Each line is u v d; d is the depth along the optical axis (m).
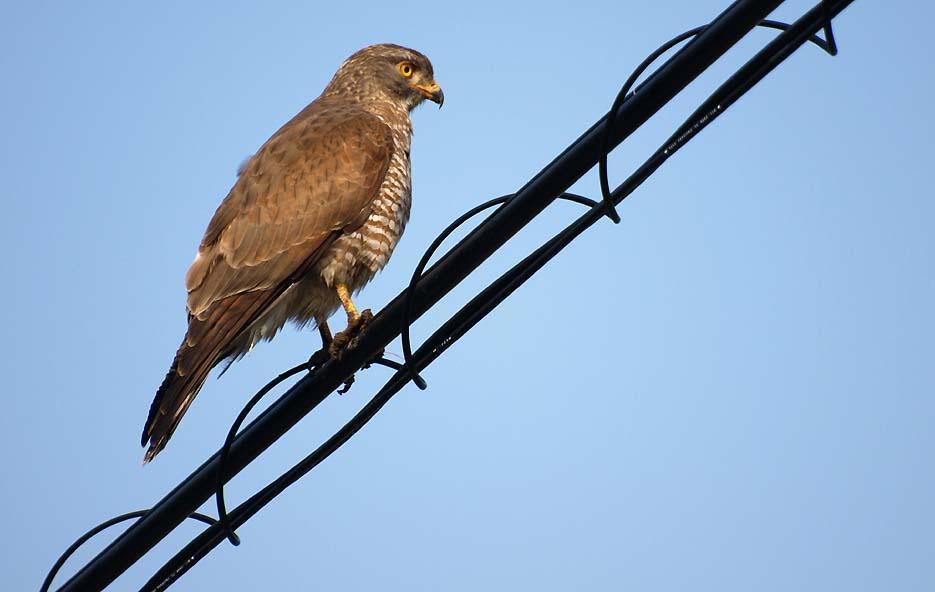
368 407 9.25
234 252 11.90
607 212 8.12
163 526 9.96
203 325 11.45
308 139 12.70
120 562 10.16
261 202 12.16
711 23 7.34
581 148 8.01
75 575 10.38
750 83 7.51
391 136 13.15
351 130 12.85
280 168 12.42
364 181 12.52
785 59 7.37
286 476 9.55
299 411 9.75
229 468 9.69
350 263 12.41
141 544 10.06
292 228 12.11
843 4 7.09
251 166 12.67
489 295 8.76
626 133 7.86
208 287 11.74
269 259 11.96
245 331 11.81
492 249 8.61
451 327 8.94
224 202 12.45
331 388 9.70
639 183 7.98
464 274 8.77
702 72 7.54
